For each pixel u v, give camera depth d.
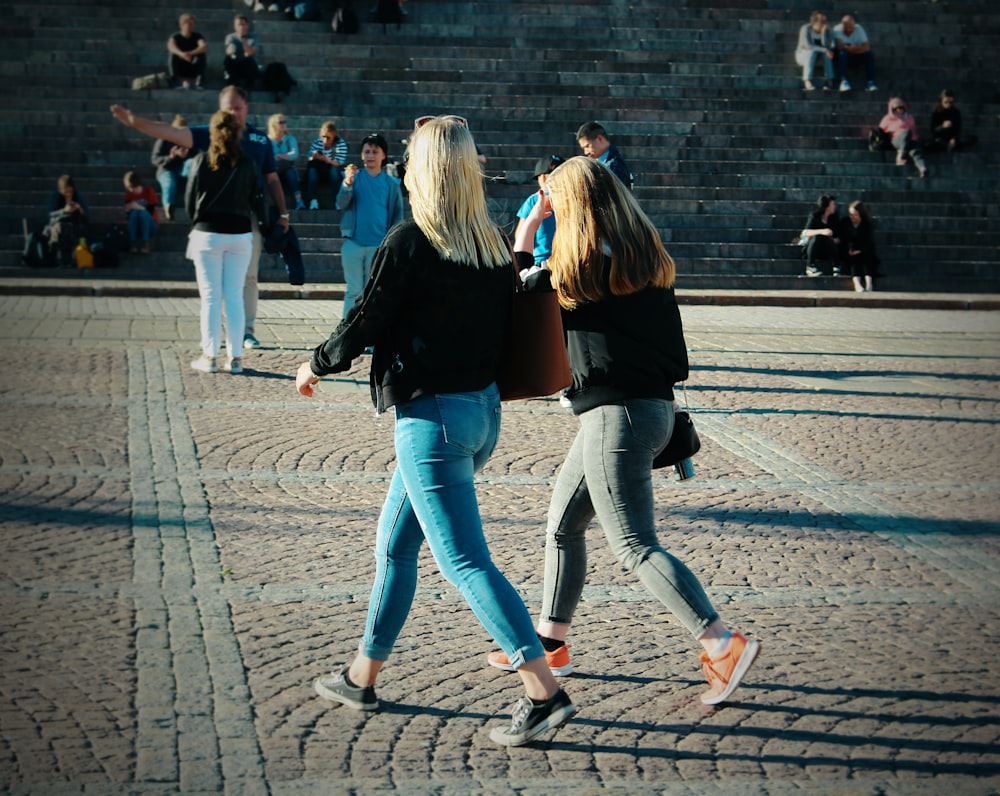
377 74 22.64
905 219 21.20
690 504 6.92
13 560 5.47
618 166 8.98
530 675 3.88
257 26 23.41
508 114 22.09
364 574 5.52
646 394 4.11
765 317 16.27
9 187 19.62
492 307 3.86
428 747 3.90
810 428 9.06
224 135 9.72
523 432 8.66
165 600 5.07
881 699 4.37
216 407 8.87
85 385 9.43
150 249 18.56
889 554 6.11
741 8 25.70
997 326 15.84
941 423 9.39
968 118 23.67
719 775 3.79
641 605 5.29
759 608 5.28
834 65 23.86
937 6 26.22
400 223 3.79
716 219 20.69
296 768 3.71
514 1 24.81
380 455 7.72
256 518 6.29
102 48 22.77
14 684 4.20
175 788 3.55
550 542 4.46
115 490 6.66
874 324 15.72
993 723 4.19
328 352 3.79
